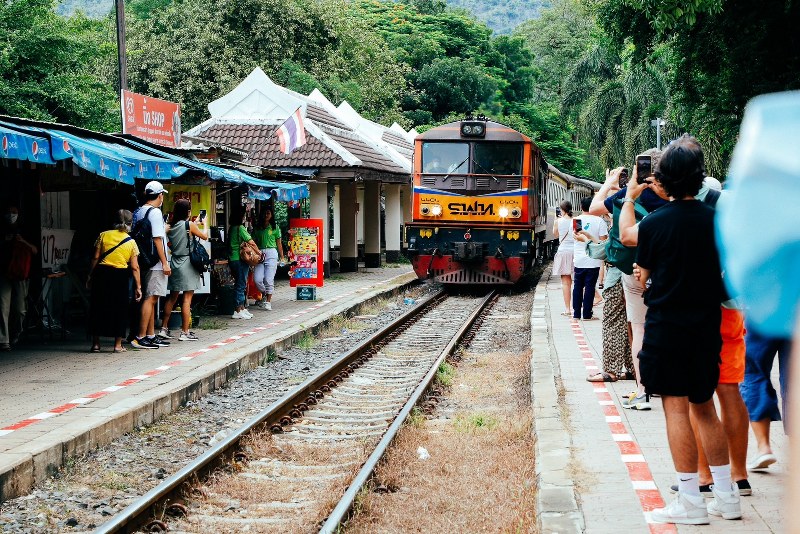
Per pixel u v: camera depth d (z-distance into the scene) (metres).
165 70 41.19
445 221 22.41
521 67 72.25
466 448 7.82
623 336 9.47
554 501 5.40
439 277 22.58
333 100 42.88
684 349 4.86
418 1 75.19
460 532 5.58
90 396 8.97
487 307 20.17
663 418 7.77
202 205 15.55
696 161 4.89
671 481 5.88
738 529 4.88
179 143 18.34
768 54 17.42
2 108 26.08
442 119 60.91
